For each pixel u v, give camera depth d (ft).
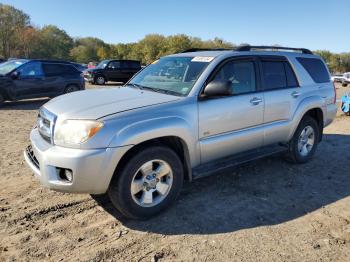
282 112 16.48
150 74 15.98
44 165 11.08
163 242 11.09
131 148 11.72
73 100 12.82
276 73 16.57
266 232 11.79
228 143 14.24
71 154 10.72
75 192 11.10
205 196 14.44
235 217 12.76
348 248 10.98
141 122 11.51
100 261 10.10
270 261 10.23
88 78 76.18
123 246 10.84
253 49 16.30
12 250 10.48
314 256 10.52
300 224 12.39
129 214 11.96
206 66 13.97
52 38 334.24
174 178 12.74
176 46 263.49
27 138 23.26
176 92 13.58
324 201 14.35
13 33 285.84
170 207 13.34
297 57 17.94
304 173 17.46
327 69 19.81
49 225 11.94
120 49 320.50
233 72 14.64
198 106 13.05
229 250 10.71
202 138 13.37
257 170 17.61
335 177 17.08
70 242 10.98
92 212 12.91
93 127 10.80
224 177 16.53
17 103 41.70
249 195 14.67
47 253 10.39
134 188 11.85
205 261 10.17
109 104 12.13
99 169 10.87
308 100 17.58
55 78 41.88
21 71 39.04
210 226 12.10
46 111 12.29
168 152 12.35
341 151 21.56
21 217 12.36
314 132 18.71
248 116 14.85
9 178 15.79
